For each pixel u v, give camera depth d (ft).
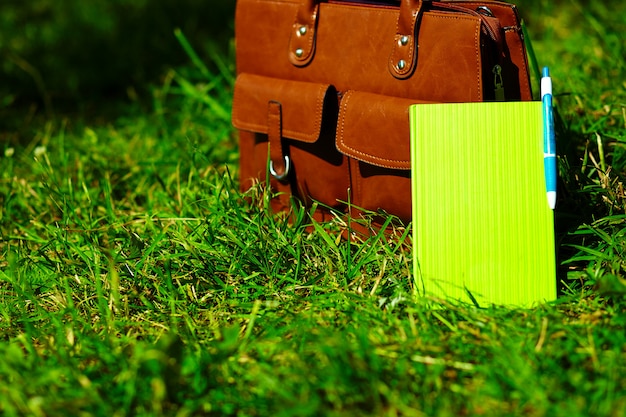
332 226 5.46
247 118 5.70
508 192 4.99
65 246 5.38
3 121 7.30
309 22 5.52
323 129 5.50
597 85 6.40
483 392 4.42
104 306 4.98
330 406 4.44
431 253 5.00
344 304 4.98
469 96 5.16
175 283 5.23
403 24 5.24
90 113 7.45
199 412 4.47
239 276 5.25
